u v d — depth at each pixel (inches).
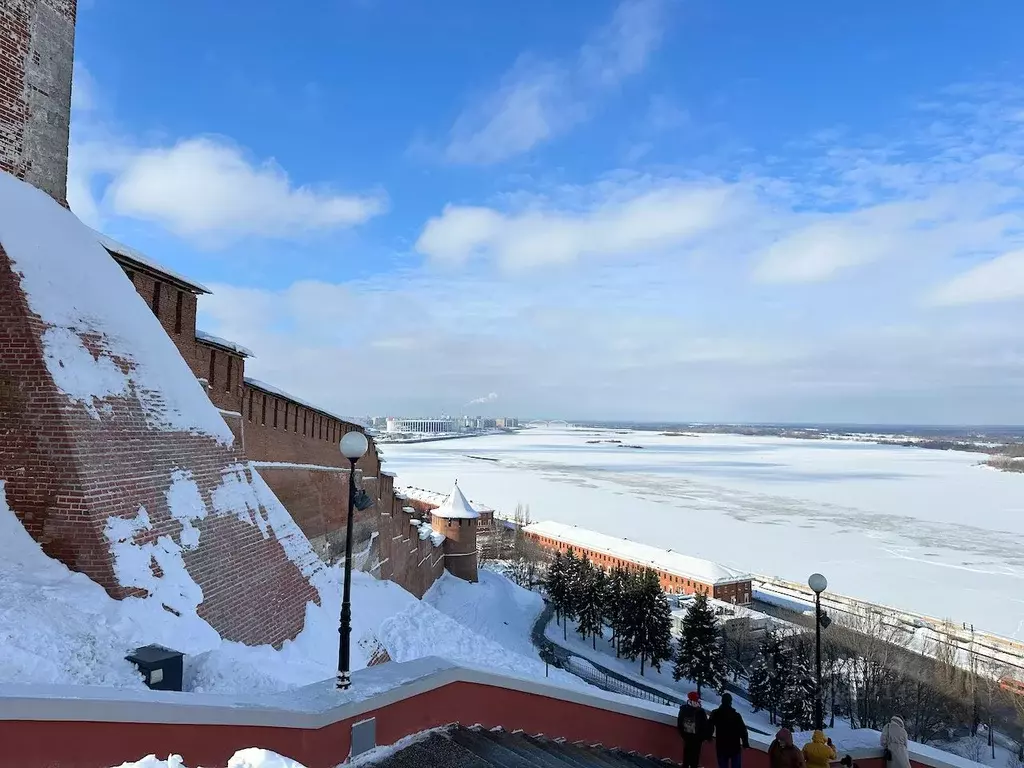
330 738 305.0
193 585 554.9
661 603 2374.5
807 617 2883.9
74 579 476.7
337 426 1518.2
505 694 411.8
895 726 529.0
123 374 589.3
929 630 2655.0
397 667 375.2
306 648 667.4
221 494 659.4
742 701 2172.7
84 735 251.9
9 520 491.8
